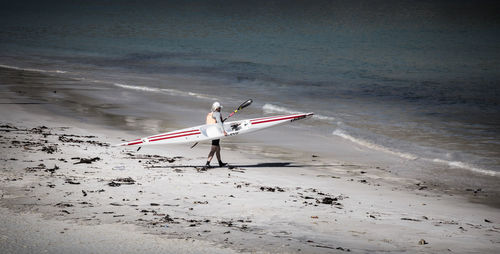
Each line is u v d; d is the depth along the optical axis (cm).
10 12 13412
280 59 5934
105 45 7256
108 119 2547
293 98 3594
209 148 1975
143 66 5309
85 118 2538
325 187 1423
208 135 1561
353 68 5269
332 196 1285
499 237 974
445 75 4788
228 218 941
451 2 14012
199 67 5275
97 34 8662
